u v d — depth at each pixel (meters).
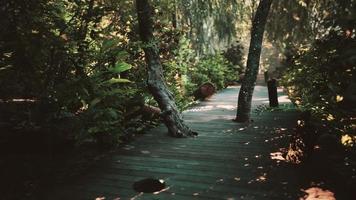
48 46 6.11
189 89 13.40
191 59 15.70
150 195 4.79
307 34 14.95
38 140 6.62
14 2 5.76
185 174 5.52
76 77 6.88
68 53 6.80
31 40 5.85
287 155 6.16
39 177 5.55
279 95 14.81
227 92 16.39
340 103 5.68
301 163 5.75
